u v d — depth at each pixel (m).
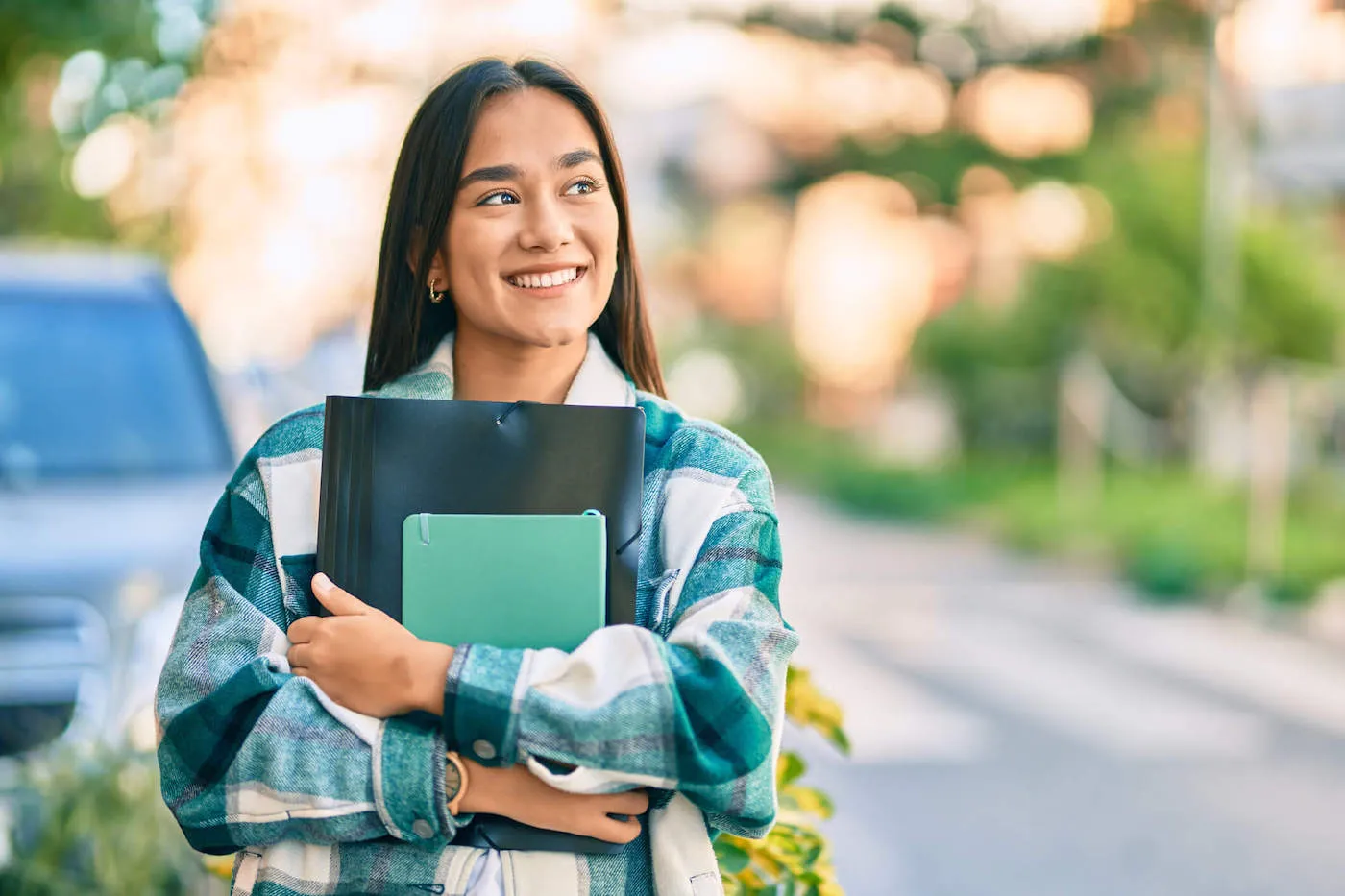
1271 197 16.08
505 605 1.66
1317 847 5.23
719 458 1.79
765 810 1.63
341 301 10.33
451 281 1.81
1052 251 18.59
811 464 22.52
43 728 3.78
